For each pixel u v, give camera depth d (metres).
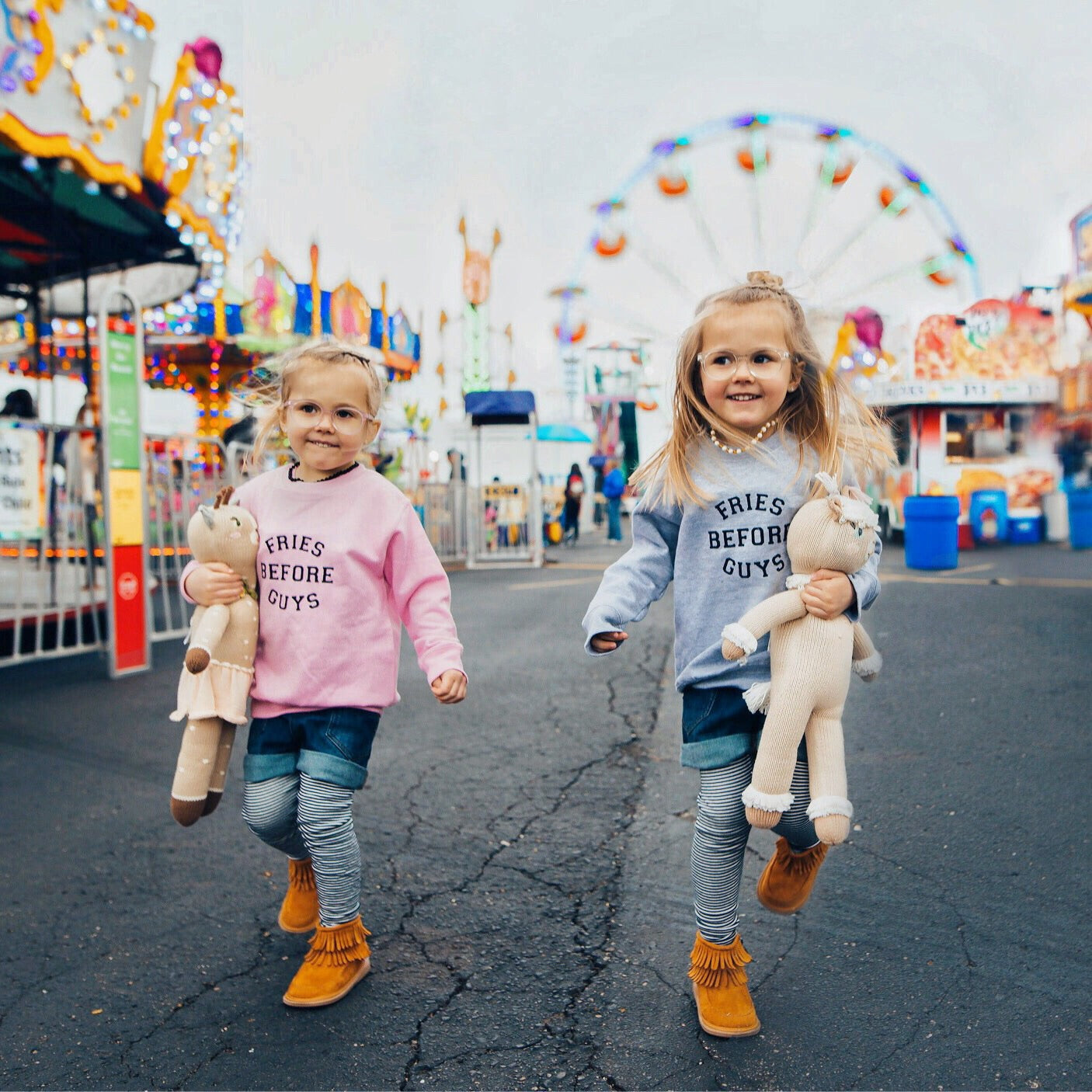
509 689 5.08
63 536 6.03
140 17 6.43
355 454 2.30
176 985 2.27
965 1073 1.87
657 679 5.26
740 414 2.04
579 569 11.76
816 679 1.90
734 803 2.03
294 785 2.24
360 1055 1.99
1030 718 4.14
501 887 2.74
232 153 7.93
